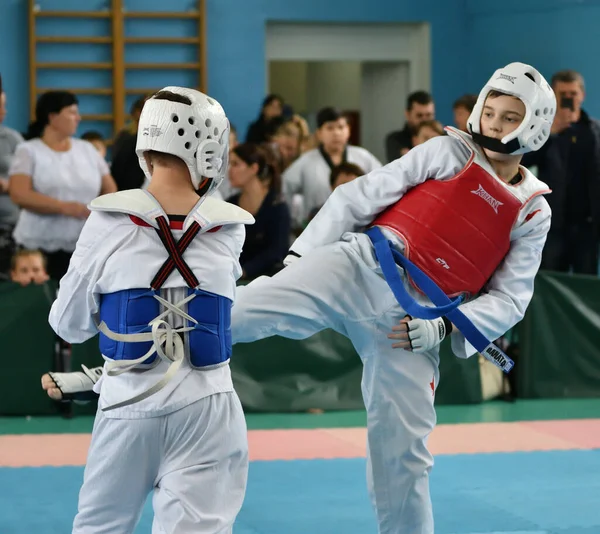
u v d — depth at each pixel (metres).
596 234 10.60
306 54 16.97
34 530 5.94
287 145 12.19
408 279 4.91
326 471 7.30
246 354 9.12
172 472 3.76
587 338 9.90
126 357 3.76
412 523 5.04
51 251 9.36
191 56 16.31
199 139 3.85
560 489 6.95
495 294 5.01
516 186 4.98
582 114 10.55
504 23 16.31
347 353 9.30
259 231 9.11
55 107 9.32
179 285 3.79
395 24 17.19
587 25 14.77
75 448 7.82
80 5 15.77
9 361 8.77
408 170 4.99
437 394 9.55
